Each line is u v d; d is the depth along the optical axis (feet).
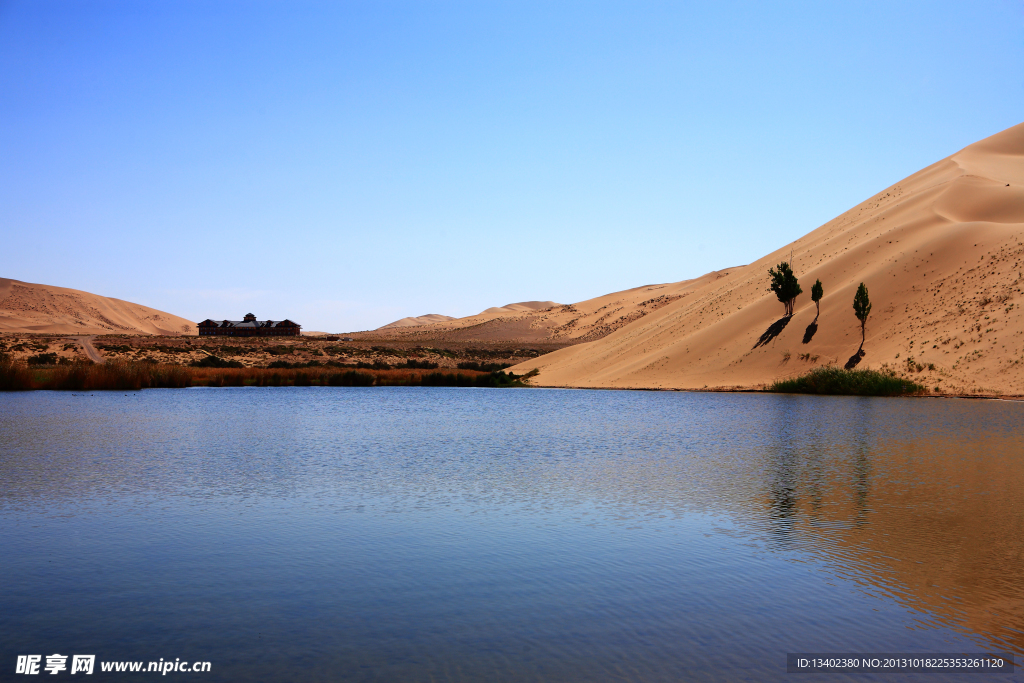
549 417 141.59
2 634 33.06
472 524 52.49
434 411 158.30
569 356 356.38
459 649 31.17
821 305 248.73
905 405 155.63
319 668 29.58
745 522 52.31
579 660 30.12
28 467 78.38
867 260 264.31
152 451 91.04
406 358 470.39
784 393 202.59
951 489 63.46
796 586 38.50
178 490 65.46
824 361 222.07
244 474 74.18
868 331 224.53
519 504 59.16
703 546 46.19
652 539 47.98
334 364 388.98
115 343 447.01
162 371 245.45
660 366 262.88
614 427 120.88
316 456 87.15
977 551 44.45
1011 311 192.54
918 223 270.67
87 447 94.53
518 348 634.84
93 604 36.70
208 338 545.03
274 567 42.50
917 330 211.41
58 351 385.50
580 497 61.87
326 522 53.26
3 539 48.88
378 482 69.41
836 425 118.01
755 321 262.88
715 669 29.27
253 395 211.00
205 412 151.33
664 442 99.71
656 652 30.81
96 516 55.31
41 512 56.65
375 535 49.49
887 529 49.73
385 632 33.01
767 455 85.56
